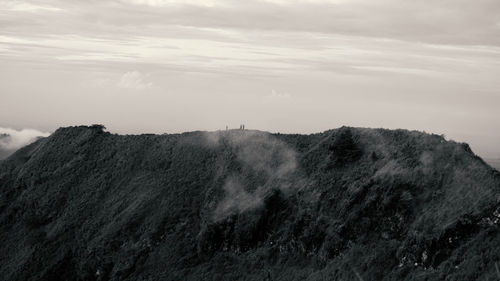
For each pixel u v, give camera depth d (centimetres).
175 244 7994
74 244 8638
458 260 6125
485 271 5812
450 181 7094
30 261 8488
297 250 7344
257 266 7356
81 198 9469
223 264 7538
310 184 7994
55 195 9688
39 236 8988
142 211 8675
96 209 9138
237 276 7306
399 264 6506
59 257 8456
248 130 9675
